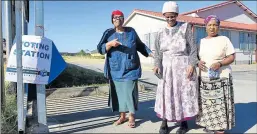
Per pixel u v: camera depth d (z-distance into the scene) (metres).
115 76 4.93
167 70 4.37
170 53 4.37
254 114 5.76
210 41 4.39
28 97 5.44
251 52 25.05
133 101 4.92
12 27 6.46
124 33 4.90
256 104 6.70
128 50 4.89
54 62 4.61
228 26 22.95
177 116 4.32
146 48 5.09
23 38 4.39
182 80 4.36
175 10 4.30
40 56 4.42
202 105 4.41
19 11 3.94
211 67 4.27
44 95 4.60
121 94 4.93
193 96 4.37
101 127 4.89
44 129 4.58
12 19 6.45
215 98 4.33
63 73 8.88
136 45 5.06
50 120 5.34
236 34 24.12
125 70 4.89
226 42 4.31
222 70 4.34
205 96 4.38
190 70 4.32
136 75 4.92
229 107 4.34
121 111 4.94
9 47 6.35
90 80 9.24
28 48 4.38
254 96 7.77
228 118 4.32
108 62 4.98
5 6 6.39
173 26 4.42
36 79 4.40
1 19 4.61
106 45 4.78
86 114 5.82
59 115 5.75
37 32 4.65
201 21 21.23
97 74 9.56
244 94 8.10
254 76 13.70
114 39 4.83
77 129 4.79
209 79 4.35
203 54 4.41
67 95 7.77
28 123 4.87
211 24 4.37
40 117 4.61
